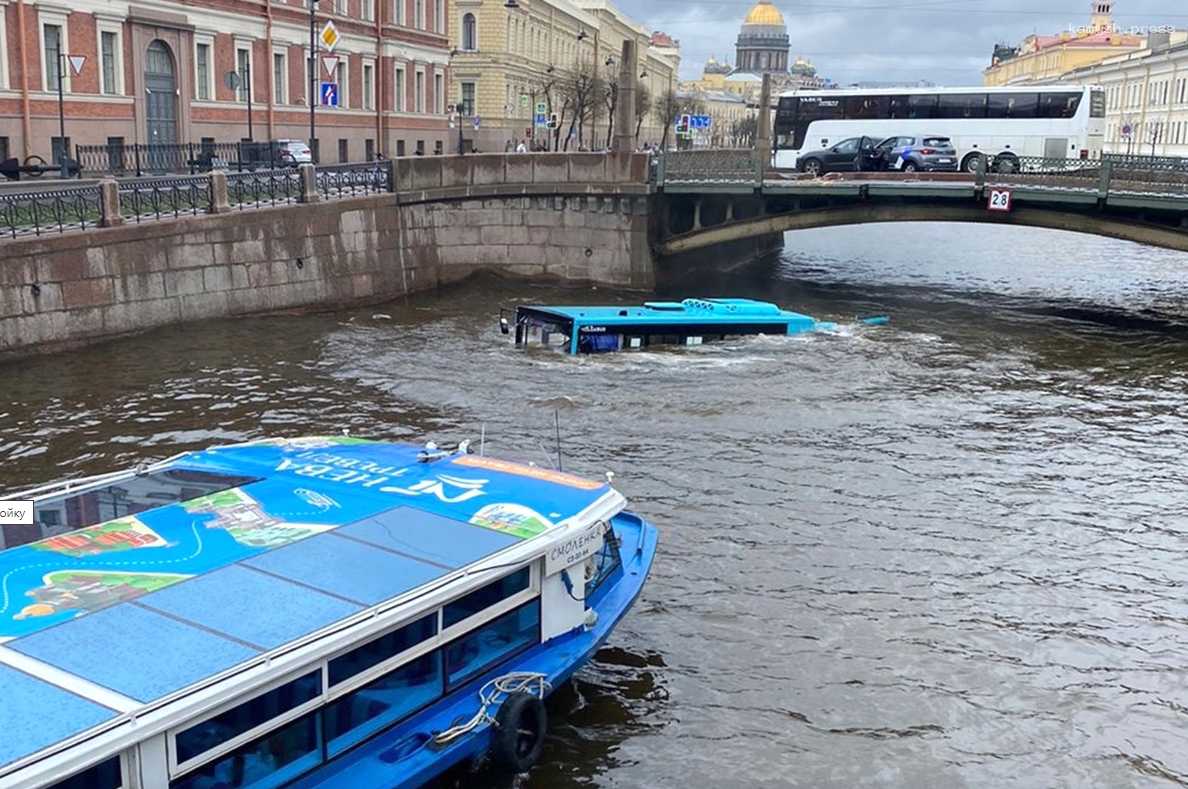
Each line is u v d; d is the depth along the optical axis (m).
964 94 45.41
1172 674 10.58
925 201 34.72
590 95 81.06
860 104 47.12
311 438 11.05
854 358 24.02
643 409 19.02
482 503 9.14
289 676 6.71
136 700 6.19
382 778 7.11
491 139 75.62
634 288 34.72
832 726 9.50
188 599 7.37
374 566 7.93
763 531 13.59
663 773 8.73
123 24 39.12
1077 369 23.59
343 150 54.28
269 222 27.47
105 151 35.97
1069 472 16.31
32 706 6.11
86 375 20.45
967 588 12.24
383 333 25.80
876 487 15.34
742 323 25.55
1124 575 12.73
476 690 8.10
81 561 7.89
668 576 12.21
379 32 56.78
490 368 22.03
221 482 9.46
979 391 21.22
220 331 25.05
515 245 34.53
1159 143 90.50
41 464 15.36
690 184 34.59
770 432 17.83
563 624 8.85
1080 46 126.62
